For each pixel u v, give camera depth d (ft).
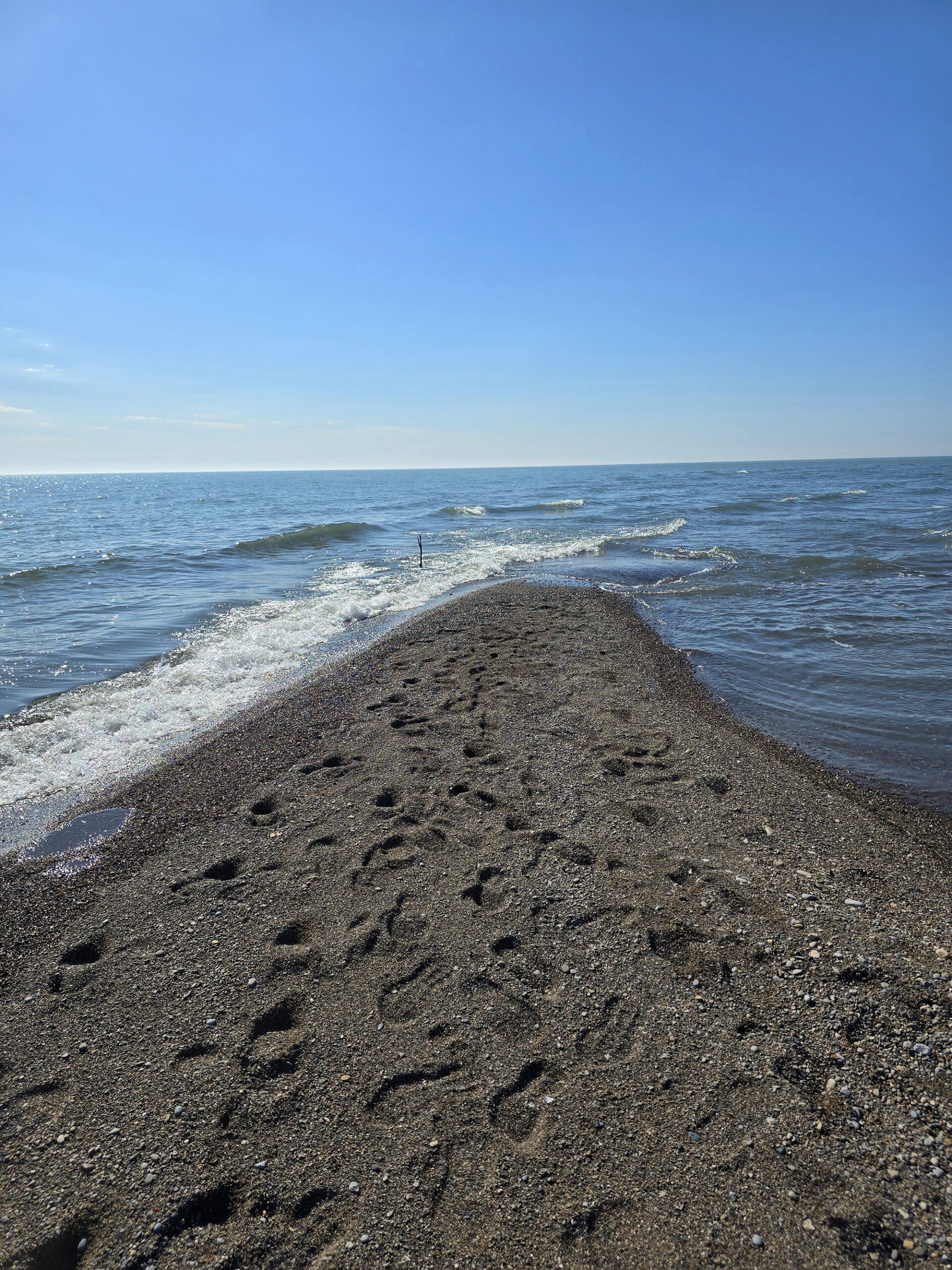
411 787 16.74
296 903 12.44
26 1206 7.30
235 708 24.53
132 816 16.17
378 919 11.85
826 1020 9.33
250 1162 7.70
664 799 16.03
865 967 10.27
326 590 47.62
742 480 232.73
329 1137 7.97
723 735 20.68
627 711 22.20
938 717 23.08
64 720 23.16
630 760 18.26
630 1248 6.76
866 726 22.34
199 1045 9.36
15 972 11.06
